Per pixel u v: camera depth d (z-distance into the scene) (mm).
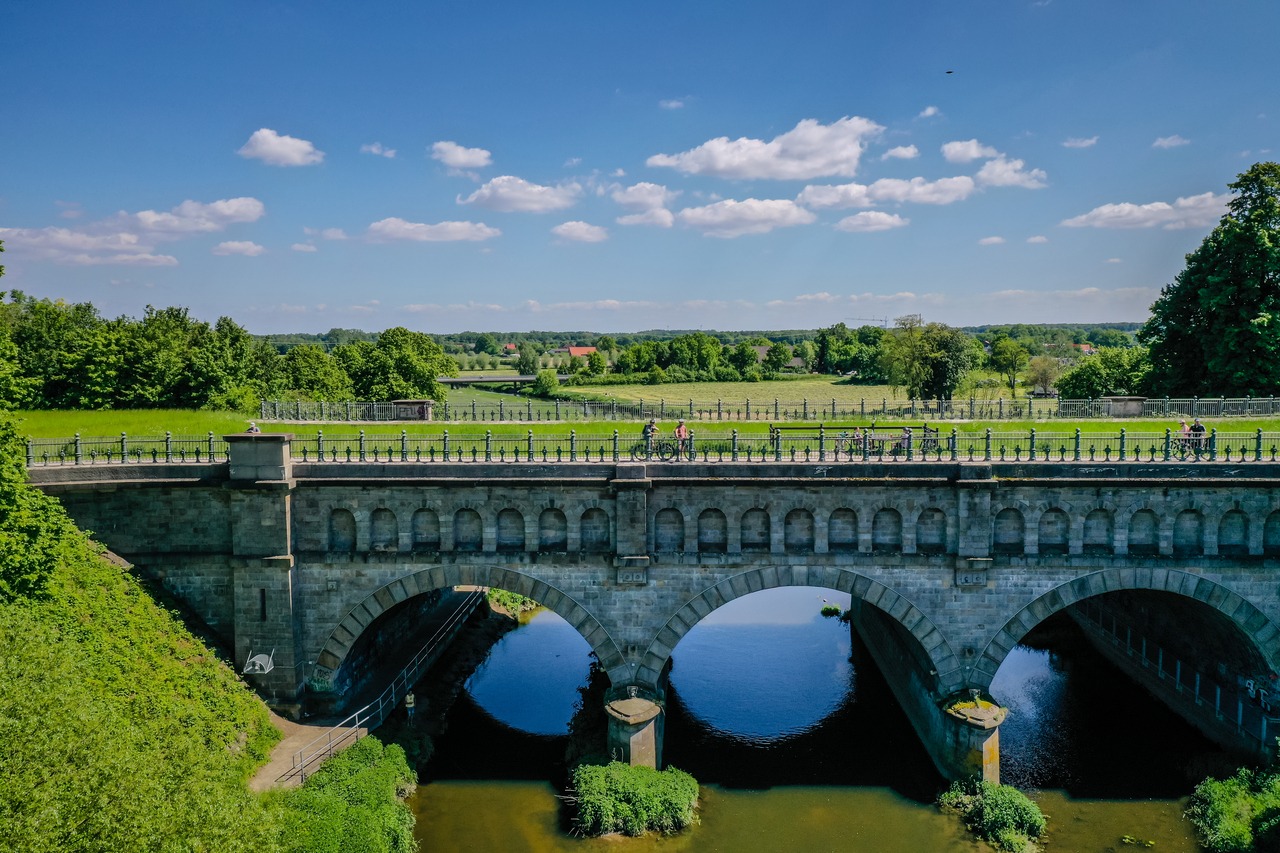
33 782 21609
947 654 42719
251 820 26766
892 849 36562
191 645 41969
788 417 63781
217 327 111125
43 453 46000
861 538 42406
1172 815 39094
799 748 46219
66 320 90438
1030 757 44719
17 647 27016
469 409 81312
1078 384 106375
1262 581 41625
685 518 42531
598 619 43125
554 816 39188
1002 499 42188
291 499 43344
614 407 66938
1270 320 63219
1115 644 57094
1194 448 44812
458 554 43281
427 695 51719
